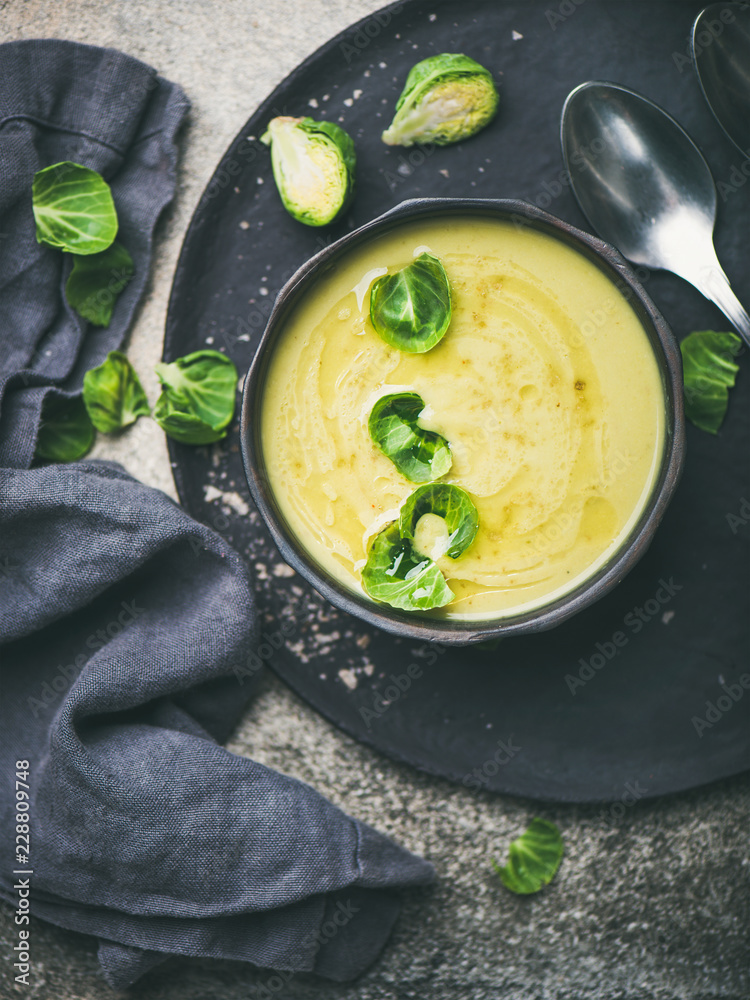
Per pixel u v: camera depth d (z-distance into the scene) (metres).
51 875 0.45
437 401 0.43
